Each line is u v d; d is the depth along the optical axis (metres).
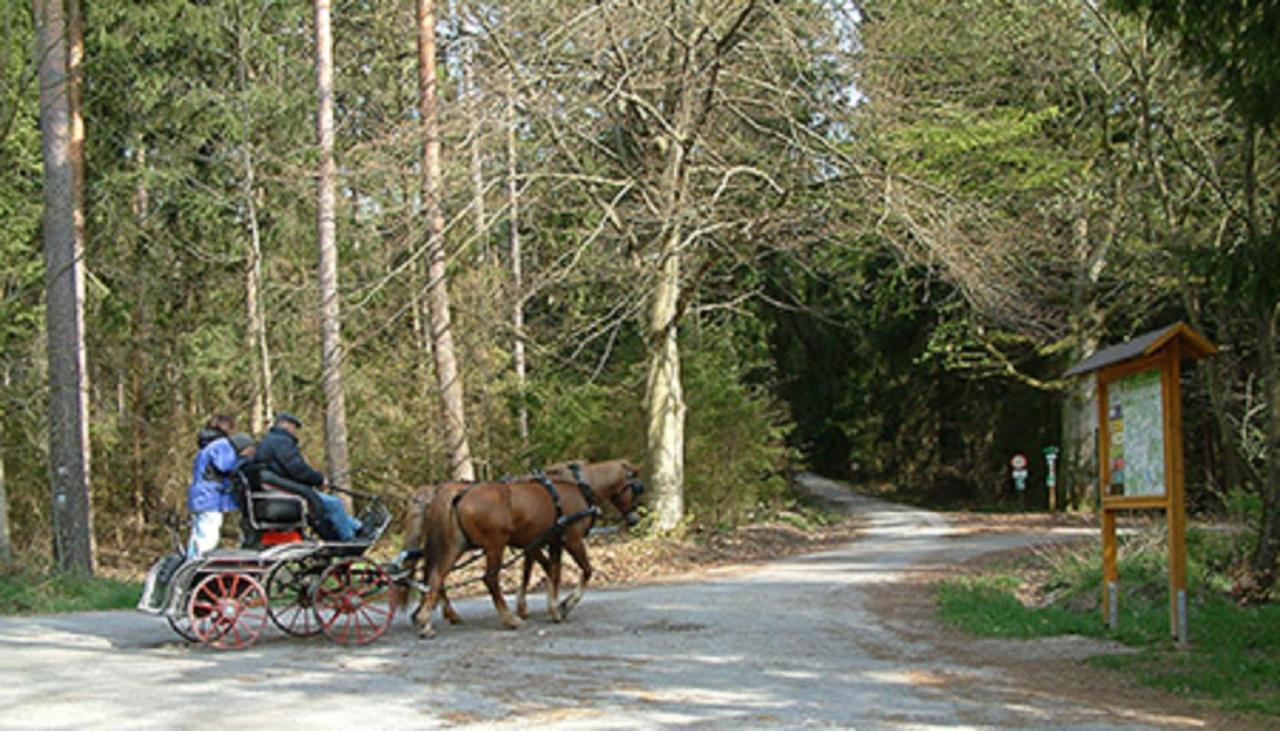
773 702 9.40
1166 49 19.64
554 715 8.84
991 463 46.69
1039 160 28.11
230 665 11.00
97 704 9.11
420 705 9.18
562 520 13.78
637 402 28.73
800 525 32.44
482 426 28.92
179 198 27.38
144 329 30.09
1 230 27.44
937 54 24.75
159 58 26.95
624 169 24.58
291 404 29.58
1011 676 10.67
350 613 12.59
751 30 22.50
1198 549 16.53
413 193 22.14
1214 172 18.16
